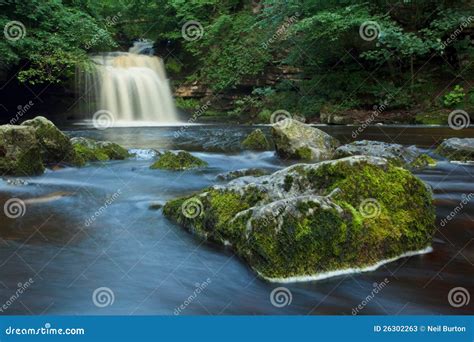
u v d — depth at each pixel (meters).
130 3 23.09
